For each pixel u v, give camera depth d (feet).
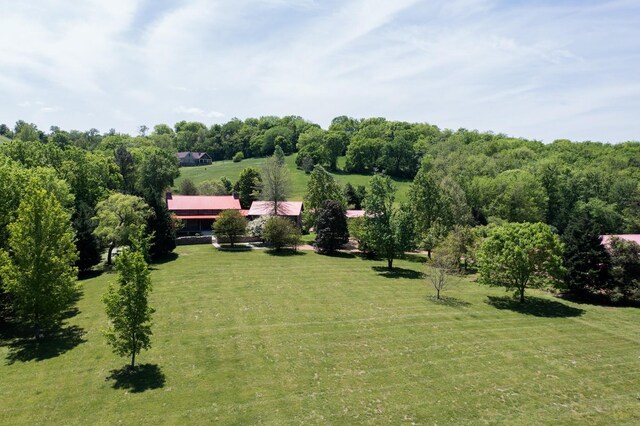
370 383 71.26
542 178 269.23
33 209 90.79
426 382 71.82
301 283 134.62
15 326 98.48
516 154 330.75
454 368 77.41
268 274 144.56
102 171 225.76
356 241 219.41
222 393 67.31
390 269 161.38
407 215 163.84
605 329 101.14
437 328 98.22
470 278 155.74
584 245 129.08
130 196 159.12
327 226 186.29
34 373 74.08
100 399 65.26
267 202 237.25
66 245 96.73
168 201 239.30
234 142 617.21
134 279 74.90
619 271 122.42
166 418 60.23
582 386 71.56
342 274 149.48
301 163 459.73
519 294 131.13
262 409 62.75
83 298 116.57
